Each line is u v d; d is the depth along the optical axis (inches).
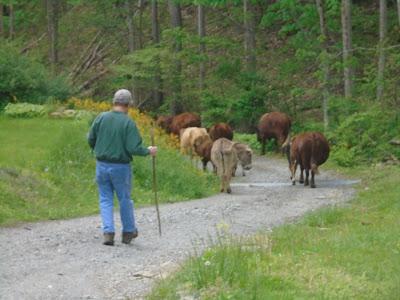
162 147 864.9
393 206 566.9
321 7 1139.3
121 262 392.8
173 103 1424.7
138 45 1581.0
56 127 892.0
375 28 1369.3
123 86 1457.9
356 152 952.3
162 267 374.9
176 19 1432.1
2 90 1133.1
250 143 1175.0
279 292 306.5
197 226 513.7
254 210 599.2
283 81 1336.1
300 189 762.8
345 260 366.0
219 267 323.0
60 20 1863.9
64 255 410.9
